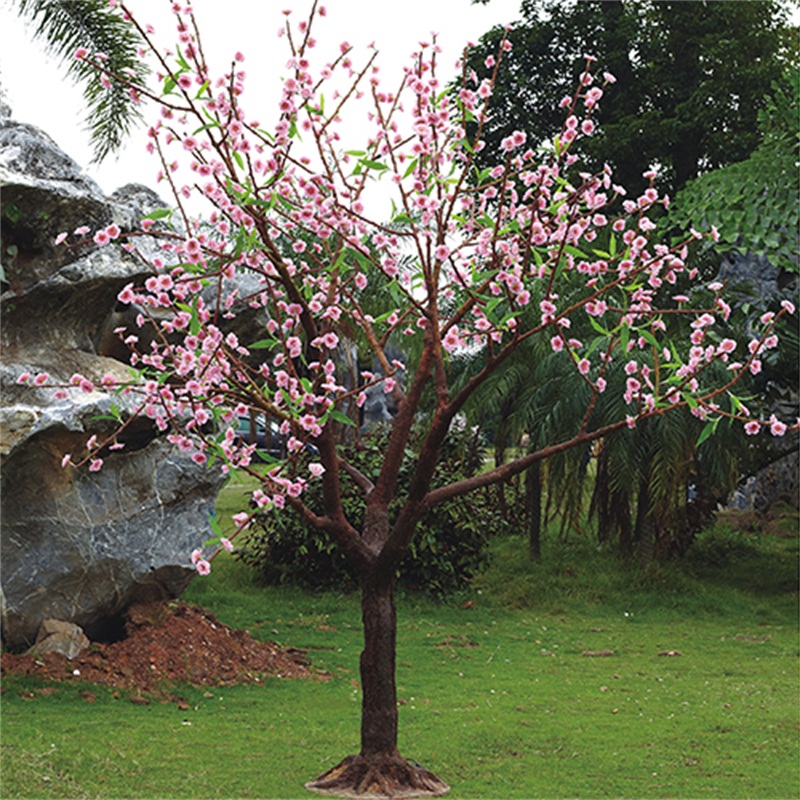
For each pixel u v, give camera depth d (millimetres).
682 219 15406
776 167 15234
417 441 14742
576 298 13398
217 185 5234
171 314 9008
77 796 5215
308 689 8469
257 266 5797
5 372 7855
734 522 20000
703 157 25453
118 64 11281
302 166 5457
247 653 9227
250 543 14273
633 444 12898
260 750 6324
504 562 15227
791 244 14984
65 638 8156
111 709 7215
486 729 6965
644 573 14258
